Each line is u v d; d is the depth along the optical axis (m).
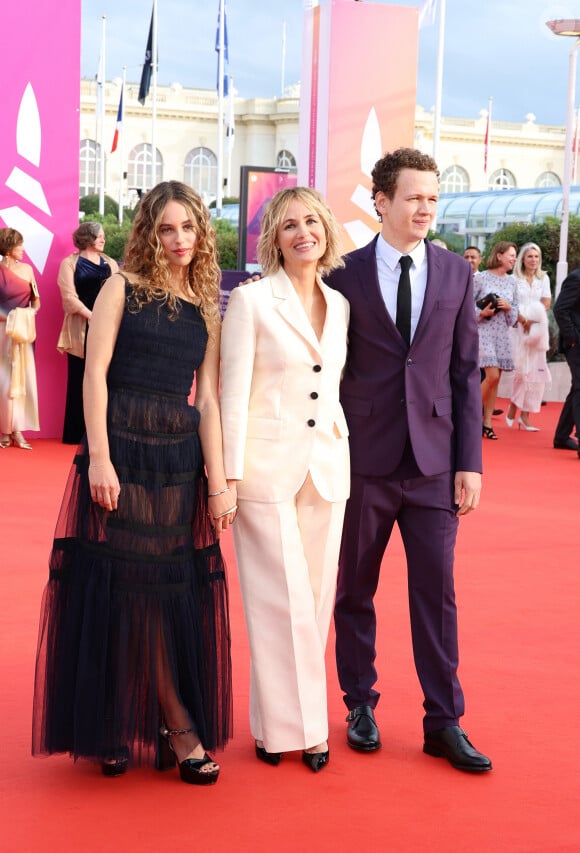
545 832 2.79
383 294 3.25
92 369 3.00
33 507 6.66
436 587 3.29
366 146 10.04
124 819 2.81
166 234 3.08
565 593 5.14
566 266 14.60
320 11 9.95
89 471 2.98
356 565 3.37
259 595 3.14
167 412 3.03
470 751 3.18
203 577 3.14
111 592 3.00
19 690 3.67
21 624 4.34
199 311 3.14
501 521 6.80
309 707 3.14
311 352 3.14
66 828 2.74
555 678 3.95
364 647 3.44
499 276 10.62
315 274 3.23
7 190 9.23
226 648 3.16
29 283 8.93
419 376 3.24
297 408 3.14
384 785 3.06
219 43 34.50
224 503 3.08
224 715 3.14
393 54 9.98
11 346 8.91
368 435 3.28
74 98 9.37
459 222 31.42
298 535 3.16
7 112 9.16
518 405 11.38
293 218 3.13
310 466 3.14
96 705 2.99
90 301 9.12
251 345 3.13
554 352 14.60
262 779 3.09
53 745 3.04
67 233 9.45
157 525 3.01
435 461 3.27
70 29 9.31
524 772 3.16
